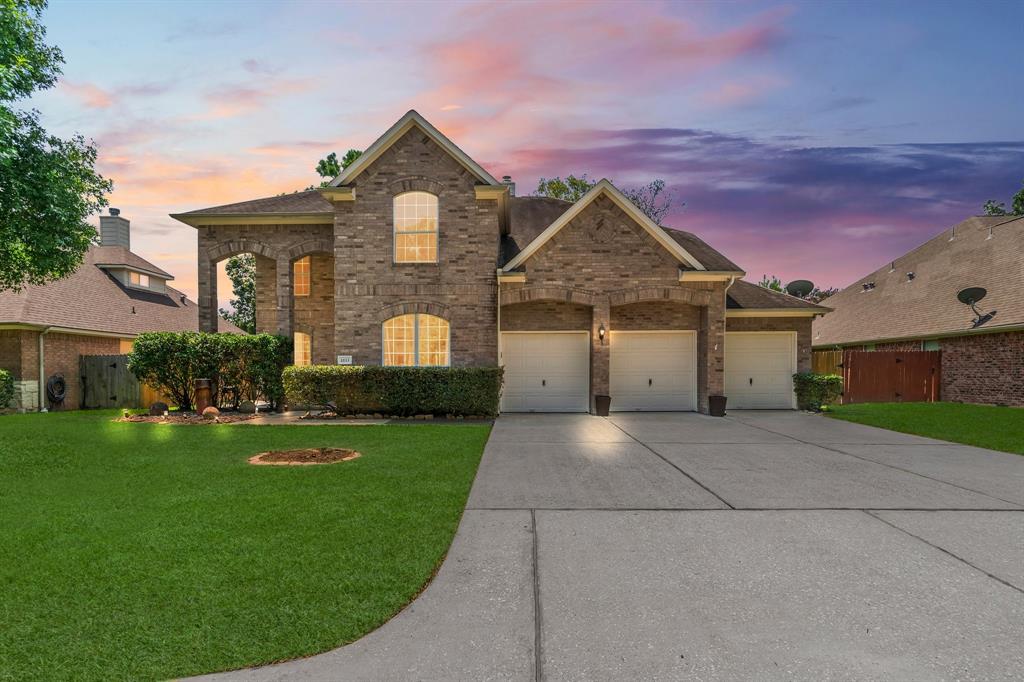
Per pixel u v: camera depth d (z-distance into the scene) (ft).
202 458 29.22
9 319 56.44
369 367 48.88
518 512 20.40
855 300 94.94
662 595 13.66
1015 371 58.85
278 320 55.93
